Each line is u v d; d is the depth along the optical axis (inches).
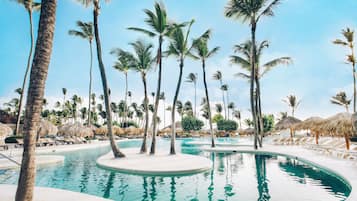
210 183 304.7
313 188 276.1
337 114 577.0
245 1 707.4
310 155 523.2
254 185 293.7
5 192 228.8
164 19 579.8
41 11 166.4
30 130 158.2
